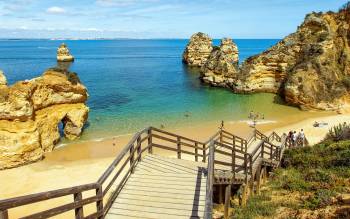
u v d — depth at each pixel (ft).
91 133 114.83
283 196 44.47
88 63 396.16
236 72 201.05
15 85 90.22
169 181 36.52
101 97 177.78
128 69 323.16
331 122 129.18
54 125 102.32
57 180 75.66
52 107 102.99
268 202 42.37
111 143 103.96
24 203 18.22
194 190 34.35
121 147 99.81
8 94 86.17
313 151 62.49
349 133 65.67
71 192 23.09
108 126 123.44
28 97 90.07
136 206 31.35
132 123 127.95
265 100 175.94
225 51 214.90
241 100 175.52
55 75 105.19
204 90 202.59
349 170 47.47
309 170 53.83
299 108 158.10
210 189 25.62
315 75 161.17
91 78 255.09
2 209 16.85
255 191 49.21
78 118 109.09
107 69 323.37
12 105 85.40
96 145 102.22
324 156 58.03
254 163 51.06
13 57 503.61
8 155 83.87
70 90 107.04
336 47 174.81
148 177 37.55
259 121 133.90
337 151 57.62
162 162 42.24
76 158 90.94
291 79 163.53
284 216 36.52
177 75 274.16
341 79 162.81
